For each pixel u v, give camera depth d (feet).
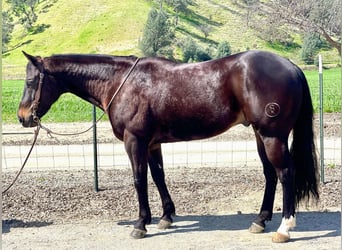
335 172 33.94
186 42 217.15
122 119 23.16
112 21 277.03
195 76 22.57
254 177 32.99
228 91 22.20
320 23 91.86
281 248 21.84
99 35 264.52
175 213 26.37
